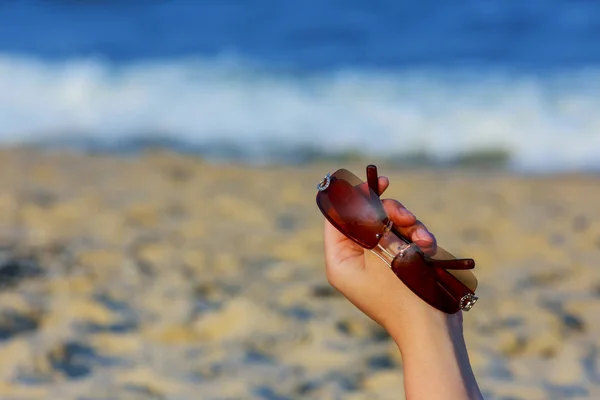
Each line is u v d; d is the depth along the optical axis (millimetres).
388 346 3555
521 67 11156
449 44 12609
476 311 4016
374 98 9797
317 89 10125
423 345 1902
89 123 8867
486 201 6344
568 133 8672
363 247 1942
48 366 3232
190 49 12422
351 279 1956
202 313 3799
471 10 14367
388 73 11000
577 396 3221
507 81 10430
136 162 7234
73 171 6727
